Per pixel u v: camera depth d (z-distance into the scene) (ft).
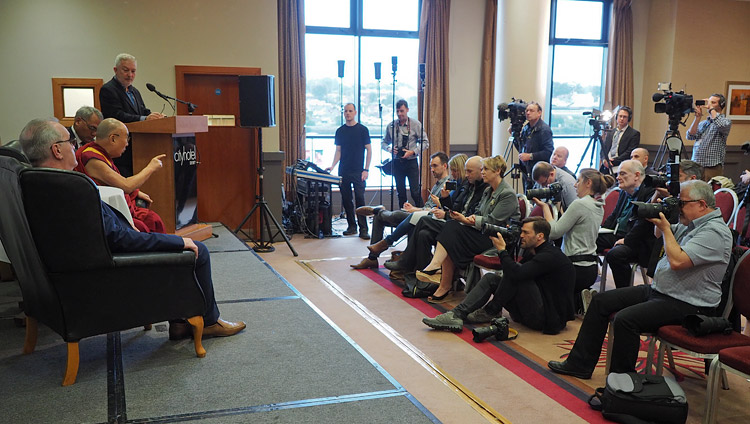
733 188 15.71
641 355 11.74
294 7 25.16
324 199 22.89
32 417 7.13
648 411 8.53
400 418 7.43
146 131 14.64
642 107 30.50
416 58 27.94
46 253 7.55
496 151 24.81
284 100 25.53
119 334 10.03
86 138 12.60
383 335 12.35
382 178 28.19
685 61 29.09
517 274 12.36
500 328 12.11
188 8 20.34
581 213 13.38
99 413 7.28
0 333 9.89
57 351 9.21
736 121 30.17
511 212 14.23
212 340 9.86
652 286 9.71
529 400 9.48
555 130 30.30
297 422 7.25
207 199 20.99
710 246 8.84
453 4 27.48
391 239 17.12
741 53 29.84
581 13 29.78
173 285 8.59
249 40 20.97
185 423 7.13
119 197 10.14
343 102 27.37
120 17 19.97
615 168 23.03
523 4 23.58
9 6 19.40
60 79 19.85
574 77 30.09
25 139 8.29
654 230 13.17
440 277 14.76
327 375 8.59
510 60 23.99
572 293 12.70
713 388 8.15
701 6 28.86
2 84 19.65
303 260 18.74
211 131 20.75
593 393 9.73
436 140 27.71
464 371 10.61
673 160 11.47
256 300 11.92
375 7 27.30
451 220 14.82
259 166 19.29
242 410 7.49
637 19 29.81
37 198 7.35
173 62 20.45
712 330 8.55
